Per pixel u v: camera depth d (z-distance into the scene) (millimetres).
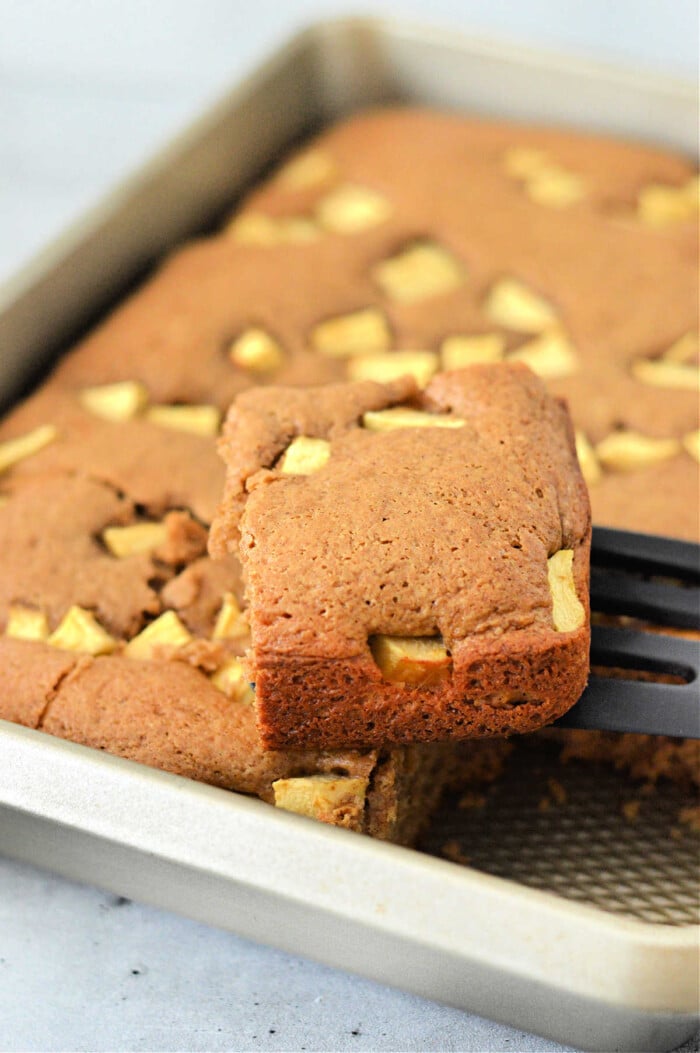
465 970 477
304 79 729
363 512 501
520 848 549
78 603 554
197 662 536
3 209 792
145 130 833
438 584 492
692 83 706
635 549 535
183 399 617
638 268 649
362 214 686
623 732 504
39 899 537
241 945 527
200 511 576
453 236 666
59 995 517
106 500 580
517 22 853
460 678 491
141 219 664
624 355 621
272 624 490
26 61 852
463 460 513
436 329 633
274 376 621
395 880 472
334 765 509
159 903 517
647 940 461
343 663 489
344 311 642
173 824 482
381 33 728
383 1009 514
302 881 475
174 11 850
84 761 489
